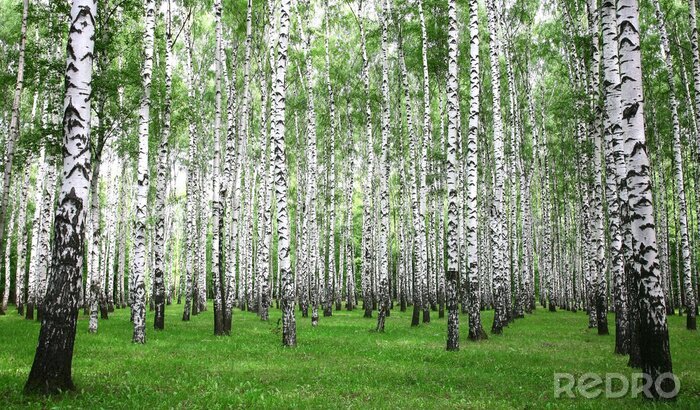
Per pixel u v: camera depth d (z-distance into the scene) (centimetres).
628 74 848
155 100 1902
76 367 1021
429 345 1558
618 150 1274
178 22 2609
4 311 2997
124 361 1116
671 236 4731
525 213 3189
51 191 2567
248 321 2547
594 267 2362
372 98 2644
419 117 3691
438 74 2830
